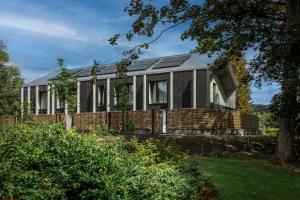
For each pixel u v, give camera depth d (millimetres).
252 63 19938
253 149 19688
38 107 39156
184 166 10391
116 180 7707
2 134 8336
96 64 21859
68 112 29188
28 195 7059
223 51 22094
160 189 8172
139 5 19547
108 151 8062
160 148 11164
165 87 32469
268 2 19328
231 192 10242
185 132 26531
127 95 27688
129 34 19891
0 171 7055
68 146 7840
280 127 16656
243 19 19938
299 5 17000
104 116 27750
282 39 18266
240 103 45125
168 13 19547
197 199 9250
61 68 29281
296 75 16000
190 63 32250
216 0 19281
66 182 7457
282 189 11430
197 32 20734
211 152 18500
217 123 26625
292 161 16266
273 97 17062
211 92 32000
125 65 20469
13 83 52750
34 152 7465
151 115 26312
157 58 35625
